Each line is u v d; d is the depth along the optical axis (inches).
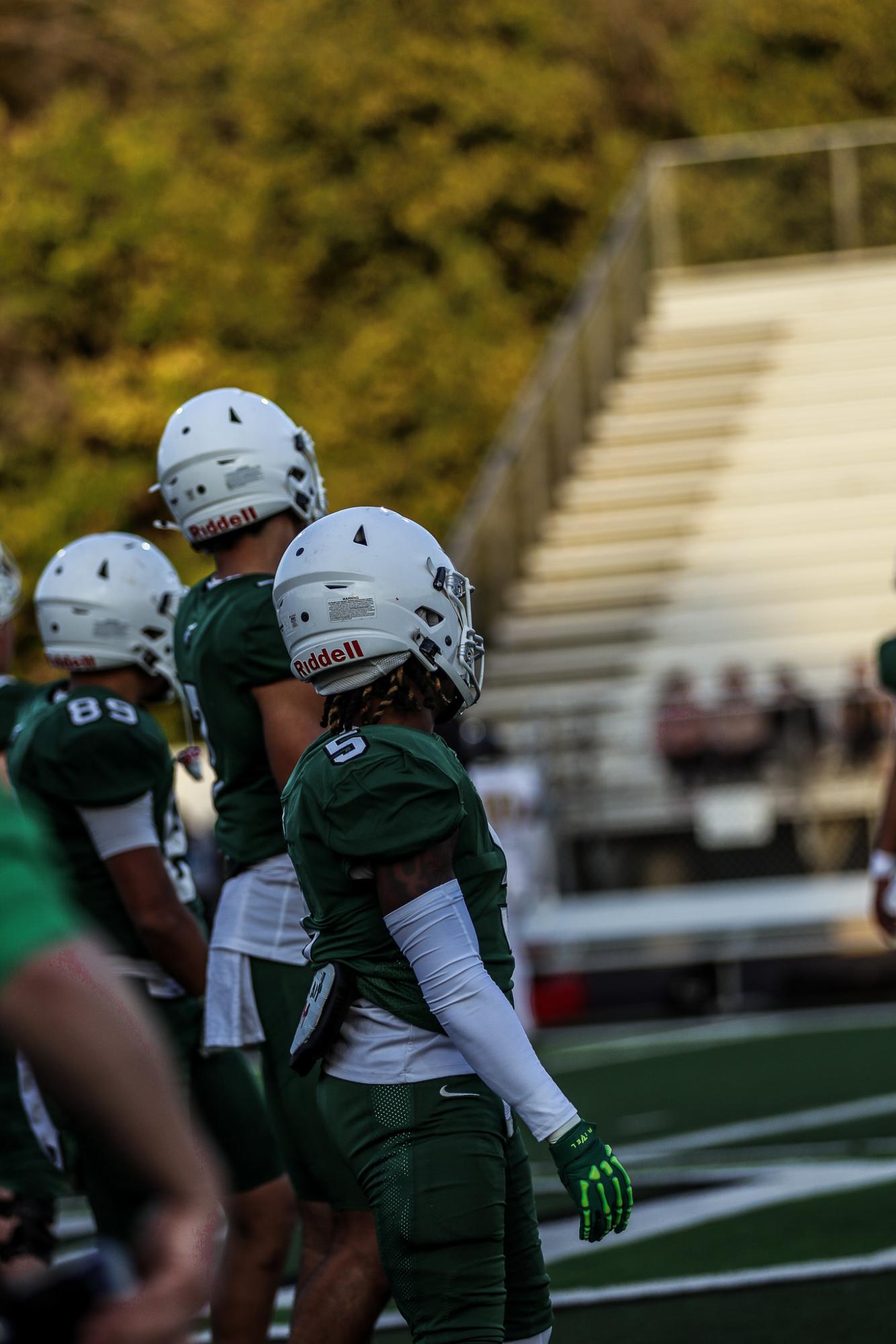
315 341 3297.2
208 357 3029.0
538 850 1641.2
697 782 1723.7
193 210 3073.3
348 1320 436.1
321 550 395.2
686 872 1736.0
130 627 561.3
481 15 3459.6
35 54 3528.5
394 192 3358.8
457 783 371.2
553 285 3435.0
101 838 517.7
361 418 3211.1
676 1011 1632.6
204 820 1627.7
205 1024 489.4
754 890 1704.0
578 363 2465.6
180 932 516.7
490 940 379.2
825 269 2593.5
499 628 2174.0
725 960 1640.0
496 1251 369.4
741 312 2573.8
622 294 2571.4
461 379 3235.7
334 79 3356.3
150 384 2952.8
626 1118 1082.1
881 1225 717.9
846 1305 602.9
